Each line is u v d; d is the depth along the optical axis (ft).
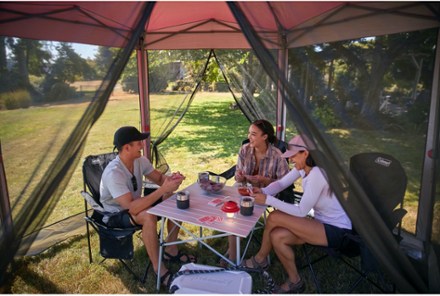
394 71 6.98
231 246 8.38
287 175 8.63
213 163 19.30
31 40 6.17
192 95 14.79
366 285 8.05
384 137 7.01
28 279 8.32
